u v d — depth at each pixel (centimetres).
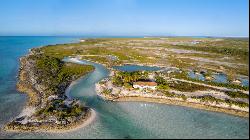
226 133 6153
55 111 7131
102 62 15875
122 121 6775
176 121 6788
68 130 6209
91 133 6091
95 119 6875
